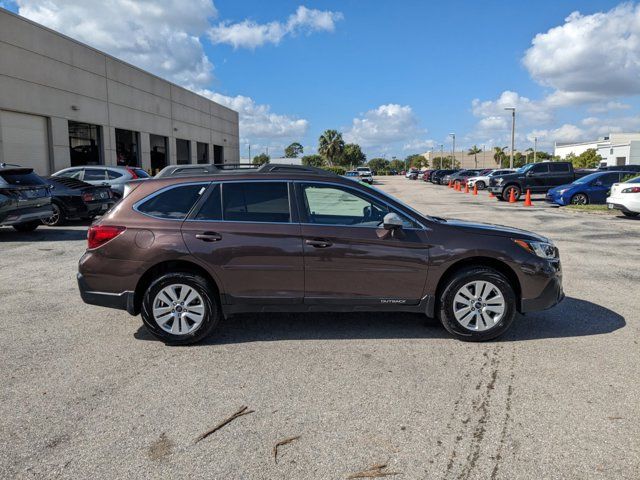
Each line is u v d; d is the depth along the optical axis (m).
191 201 4.75
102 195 14.53
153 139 32.34
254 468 2.77
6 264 8.60
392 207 4.77
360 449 2.94
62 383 3.88
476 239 4.67
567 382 3.81
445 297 4.67
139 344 4.74
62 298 6.42
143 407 3.48
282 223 4.67
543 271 4.68
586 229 12.88
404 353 4.45
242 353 4.48
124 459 2.86
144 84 30.16
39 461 2.84
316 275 4.63
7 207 10.70
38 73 20.52
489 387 3.74
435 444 2.99
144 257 4.61
